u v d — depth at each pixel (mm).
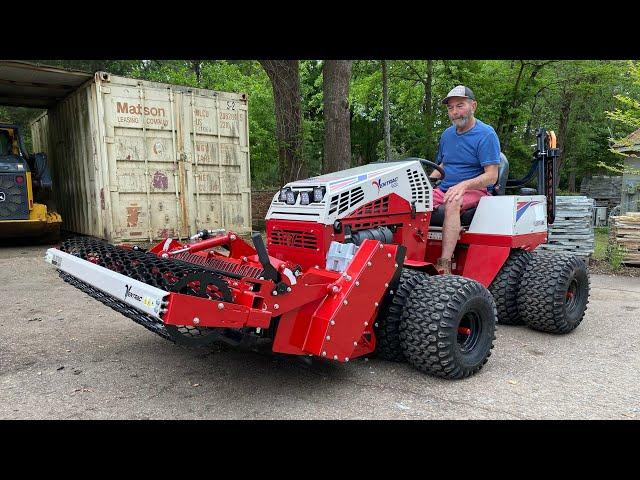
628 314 5484
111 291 2906
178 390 3230
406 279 3551
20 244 10320
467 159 4738
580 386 3398
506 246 4492
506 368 3730
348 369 3625
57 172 11844
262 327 2822
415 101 19188
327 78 9484
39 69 8617
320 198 3494
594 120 24859
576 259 4645
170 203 8992
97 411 2936
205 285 2648
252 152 17562
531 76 15922
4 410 2943
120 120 8406
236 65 21844
